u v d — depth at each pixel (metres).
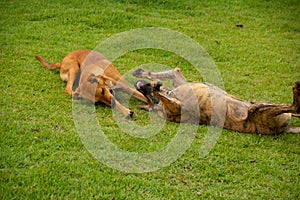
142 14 13.20
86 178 6.11
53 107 8.00
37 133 7.04
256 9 14.54
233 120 7.56
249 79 9.84
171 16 13.32
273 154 7.06
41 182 5.92
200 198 5.97
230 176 6.46
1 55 10.02
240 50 11.48
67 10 12.80
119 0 13.91
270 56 11.27
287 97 9.12
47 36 11.29
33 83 8.88
